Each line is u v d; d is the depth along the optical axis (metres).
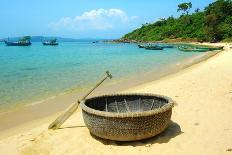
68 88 14.29
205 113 8.02
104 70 21.83
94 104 7.54
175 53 43.09
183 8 113.69
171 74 18.45
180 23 104.12
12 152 5.98
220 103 8.88
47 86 14.87
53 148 6.05
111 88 14.13
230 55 30.09
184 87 12.09
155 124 6.02
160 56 37.44
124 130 5.86
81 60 32.19
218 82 12.56
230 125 6.92
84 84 15.42
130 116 5.74
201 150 5.70
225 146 5.78
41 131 7.33
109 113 5.88
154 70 21.36
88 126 6.38
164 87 12.67
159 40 102.00
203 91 10.84
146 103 7.77
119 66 24.77
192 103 9.16
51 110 10.02
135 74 19.27
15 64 27.52
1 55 43.28
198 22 96.06
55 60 32.50
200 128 6.89
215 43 72.62
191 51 46.50
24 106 10.67
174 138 6.35
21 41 89.69
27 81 16.55
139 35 121.62
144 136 6.01
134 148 5.90
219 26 78.38
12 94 12.88
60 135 6.79
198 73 16.89
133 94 7.88
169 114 6.37
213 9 86.62
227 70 16.83
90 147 6.03
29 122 8.58
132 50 56.22
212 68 18.91
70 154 5.73
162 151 5.73
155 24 120.75
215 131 6.63
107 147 6.00
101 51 55.28
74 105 7.41
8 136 7.29
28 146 6.21
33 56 40.69
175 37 97.12
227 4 82.56
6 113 9.70
